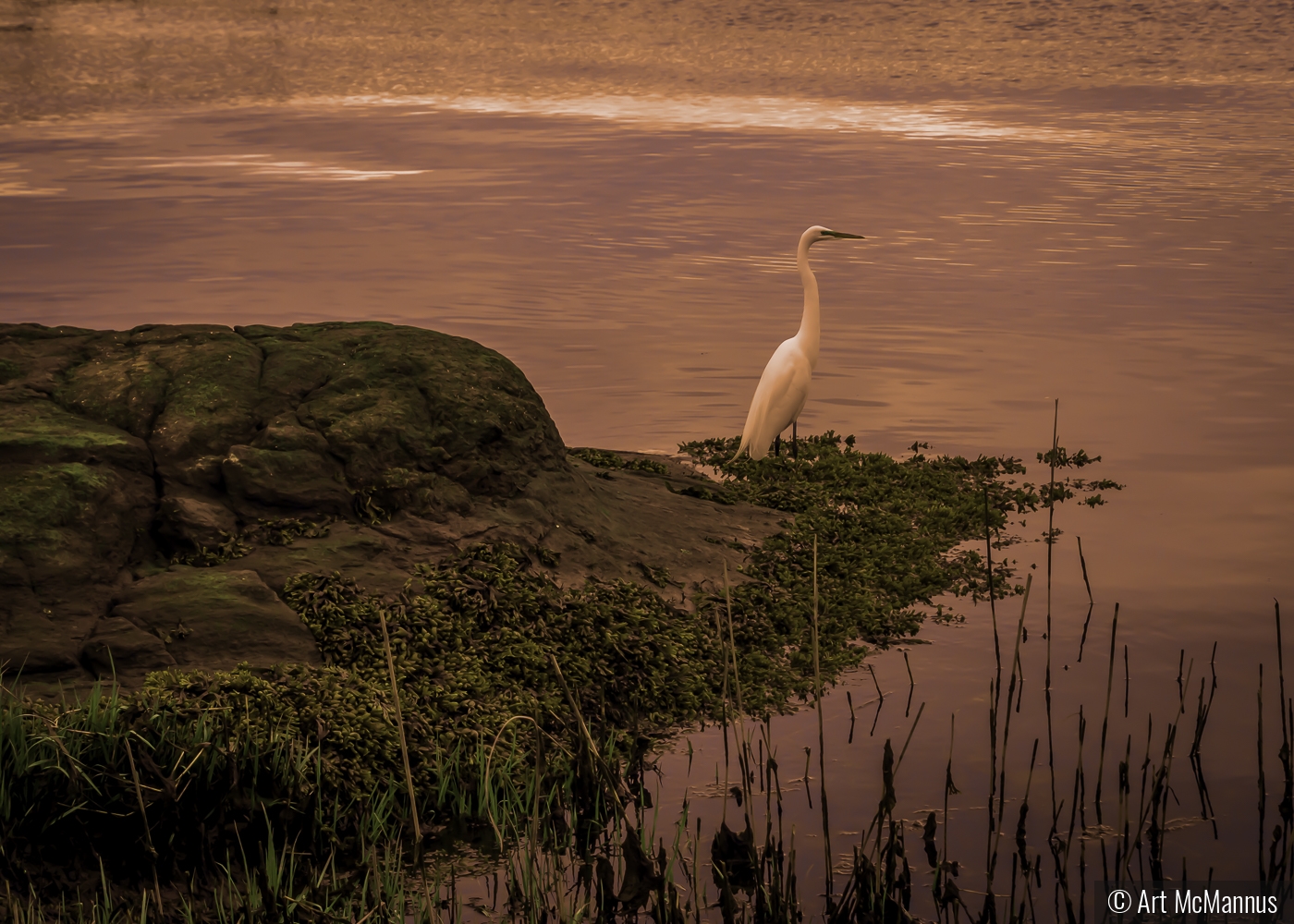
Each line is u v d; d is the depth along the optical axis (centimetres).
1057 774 901
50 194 3272
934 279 2559
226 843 812
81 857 782
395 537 1162
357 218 3075
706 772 932
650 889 760
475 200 3300
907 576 1280
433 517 1197
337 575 1078
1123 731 952
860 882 753
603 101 5231
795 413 1623
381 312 2284
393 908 760
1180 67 6088
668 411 1836
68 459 1092
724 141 4191
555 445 1347
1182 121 4584
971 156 3903
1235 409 1783
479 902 784
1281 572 1250
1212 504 1449
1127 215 3105
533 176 3609
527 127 4522
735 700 1038
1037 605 1195
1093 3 8769
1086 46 6888
